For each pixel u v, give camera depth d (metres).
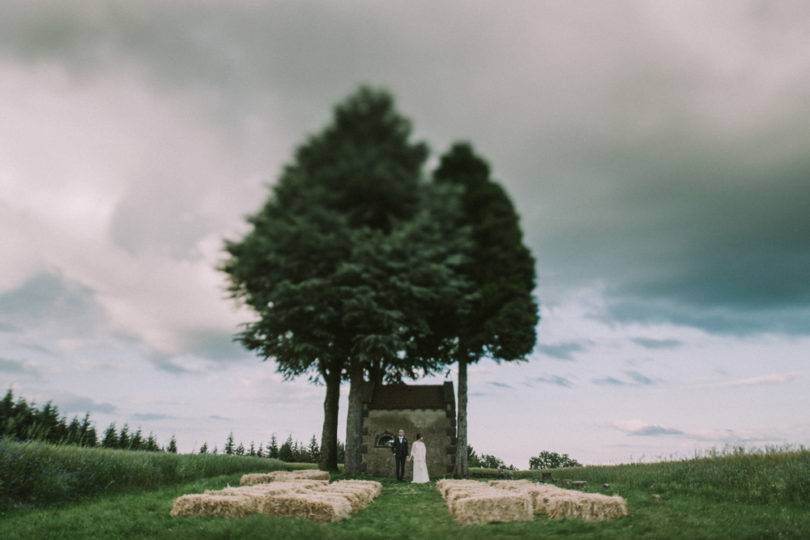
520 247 21.22
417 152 19.70
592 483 16.12
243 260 19.50
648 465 18.47
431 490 14.52
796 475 11.78
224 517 9.53
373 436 21.72
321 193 18.56
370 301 18.23
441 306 20.78
